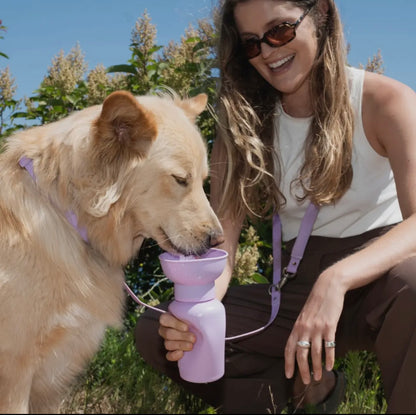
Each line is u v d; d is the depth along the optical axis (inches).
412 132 100.7
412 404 89.9
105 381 119.4
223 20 122.9
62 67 190.9
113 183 98.6
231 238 122.2
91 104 180.2
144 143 100.7
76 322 97.1
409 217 95.1
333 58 110.1
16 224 95.3
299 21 108.3
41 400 103.7
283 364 115.9
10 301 91.7
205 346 91.1
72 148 96.9
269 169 120.9
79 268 98.6
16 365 93.0
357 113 109.8
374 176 111.7
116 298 106.7
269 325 114.1
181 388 112.7
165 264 90.0
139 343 112.0
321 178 109.7
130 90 178.9
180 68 172.1
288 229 124.8
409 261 96.4
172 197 104.7
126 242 106.5
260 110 123.6
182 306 90.6
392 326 94.7
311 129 115.8
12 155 101.6
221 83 126.3
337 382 104.9
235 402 107.9
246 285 123.7
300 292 115.6
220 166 126.1
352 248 112.6
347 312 110.3
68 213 99.3
